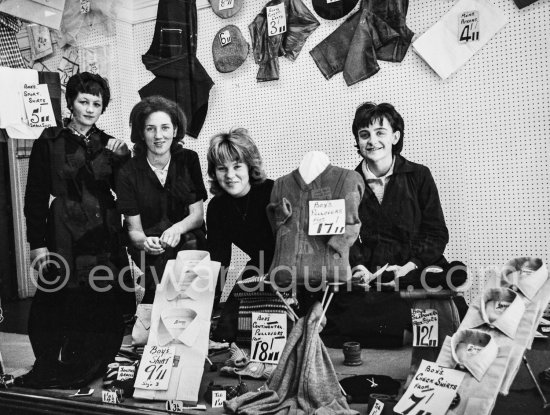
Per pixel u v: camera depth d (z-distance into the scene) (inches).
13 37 113.0
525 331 69.3
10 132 111.0
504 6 76.4
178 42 100.2
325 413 71.7
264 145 95.0
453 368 70.9
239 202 94.3
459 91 80.1
